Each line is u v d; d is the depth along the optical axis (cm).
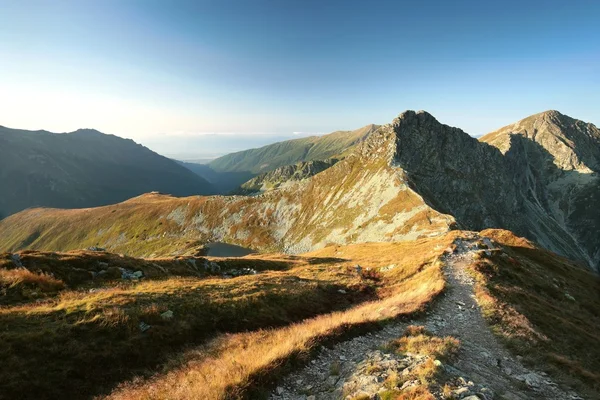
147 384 1503
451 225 12669
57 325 1777
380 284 4297
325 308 3234
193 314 2327
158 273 3972
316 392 1295
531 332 2278
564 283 5109
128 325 1925
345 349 1727
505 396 1345
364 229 16538
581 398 1524
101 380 1563
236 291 2978
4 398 1306
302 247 19225
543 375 1727
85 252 3809
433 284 3316
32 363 1485
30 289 2525
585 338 2653
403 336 1939
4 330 1647
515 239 6931
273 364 1405
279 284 3622
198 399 1166
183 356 1836
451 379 1314
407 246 8106
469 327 2312
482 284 3269
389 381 1267
